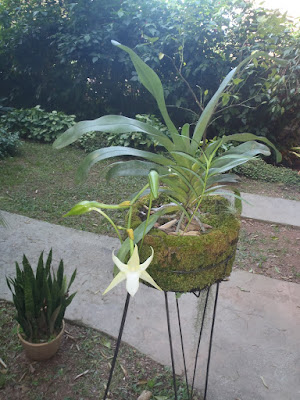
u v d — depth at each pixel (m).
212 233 1.17
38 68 6.65
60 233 3.21
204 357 2.05
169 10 5.47
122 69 6.06
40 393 1.82
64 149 5.48
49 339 1.92
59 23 6.28
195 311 2.38
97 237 3.21
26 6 6.51
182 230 1.29
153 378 1.93
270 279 2.76
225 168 1.24
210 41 5.26
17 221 3.33
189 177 1.32
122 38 5.84
